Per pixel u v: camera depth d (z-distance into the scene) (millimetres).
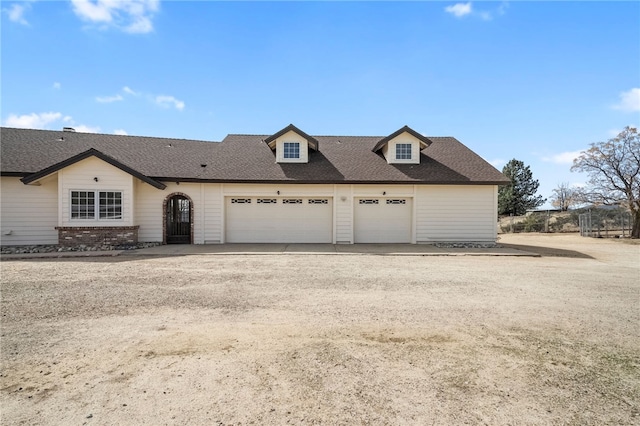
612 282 8430
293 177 16094
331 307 6129
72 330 4910
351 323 5289
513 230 27797
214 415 2947
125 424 2818
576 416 2986
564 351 4312
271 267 10211
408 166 17328
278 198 16594
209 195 16109
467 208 16516
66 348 4301
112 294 6910
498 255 13172
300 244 16016
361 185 16438
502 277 8961
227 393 3293
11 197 14227
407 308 6098
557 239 21016
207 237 16125
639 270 10227
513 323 5332
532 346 4461
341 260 11688
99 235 14062
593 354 4234
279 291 7289
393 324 5250
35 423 2822
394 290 7445
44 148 15875
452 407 3092
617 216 23422
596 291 7477
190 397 3223
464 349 4348
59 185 13711
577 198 22172
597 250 15344
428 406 3104
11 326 5055
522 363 3971
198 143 19406
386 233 16734
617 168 20812
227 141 19734
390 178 16203
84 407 3055
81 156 13672
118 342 4492
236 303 6344
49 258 11797
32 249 13781
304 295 6969
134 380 3527
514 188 35656
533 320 5488
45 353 4152
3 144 15414
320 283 8078
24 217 14352
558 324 5301
